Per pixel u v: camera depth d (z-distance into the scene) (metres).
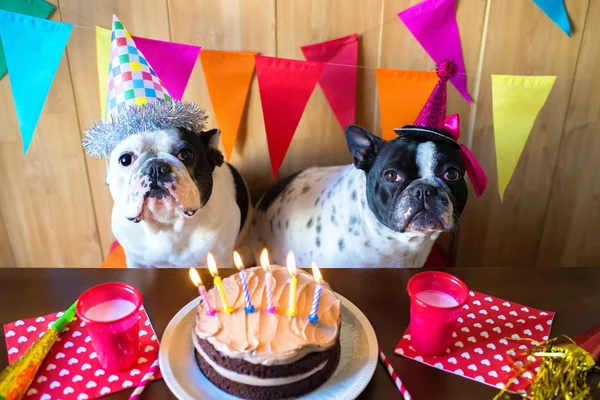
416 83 1.48
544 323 0.95
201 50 1.42
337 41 1.47
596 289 1.07
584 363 0.79
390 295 1.03
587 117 1.61
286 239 1.44
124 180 1.13
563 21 1.46
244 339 0.75
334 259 1.32
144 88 1.15
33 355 0.81
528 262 1.85
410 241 1.25
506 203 1.74
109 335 0.77
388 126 1.51
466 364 0.85
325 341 0.75
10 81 1.39
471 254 1.83
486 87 1.55
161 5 1.41
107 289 0.86
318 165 1.67
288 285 0.88
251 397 0.75
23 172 1.62
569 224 1.78
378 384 0.81
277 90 1.44
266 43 1.48
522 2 1.44
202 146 1.21
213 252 1.33
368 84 1.54
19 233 1.72
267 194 1.59
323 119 1.60
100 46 1.35
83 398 0.76
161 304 0.98
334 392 0.76
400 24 1.47
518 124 1.43
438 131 1.15
